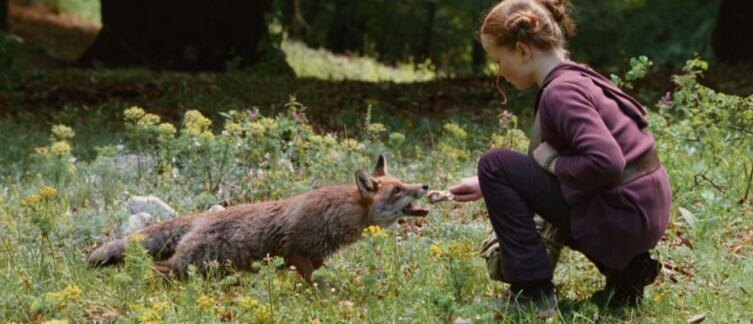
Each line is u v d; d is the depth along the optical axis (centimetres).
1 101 1414
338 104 1363
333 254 595
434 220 711
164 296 541
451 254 539
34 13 2997
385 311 516
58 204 751
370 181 572
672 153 730
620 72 1552
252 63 1978
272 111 1268
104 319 518
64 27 2928
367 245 604
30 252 626
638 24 2798
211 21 1955
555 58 498
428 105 1380
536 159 492
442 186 800
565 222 491
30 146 1068
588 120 465
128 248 553
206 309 506
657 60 2644
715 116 867
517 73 505
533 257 493
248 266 586
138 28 2005
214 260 577
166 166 800
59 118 1212
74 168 819
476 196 524
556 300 505
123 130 1178
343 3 3127
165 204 740
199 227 593
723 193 712
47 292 534
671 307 528
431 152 934
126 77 1647
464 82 1561
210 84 1567
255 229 584
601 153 456
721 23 1788
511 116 822
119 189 799
